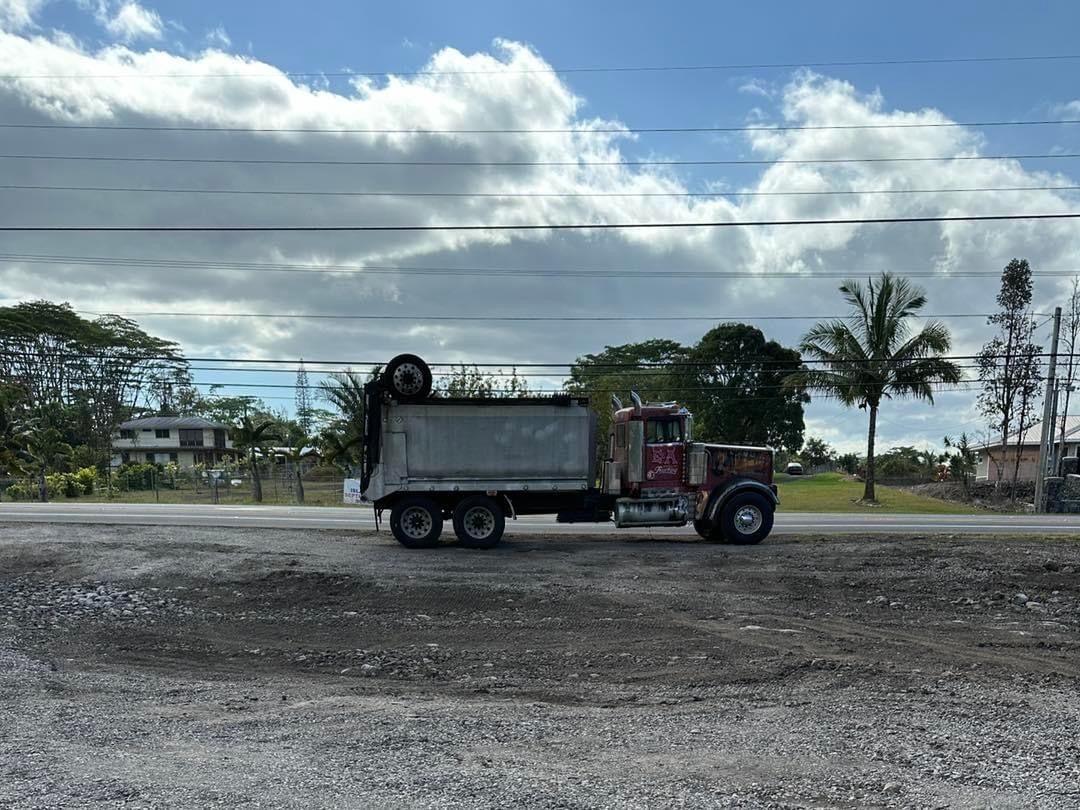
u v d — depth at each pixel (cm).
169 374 7756
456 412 1568
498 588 1153
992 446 5106
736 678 728
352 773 466
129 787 441
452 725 574
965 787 447
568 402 1594
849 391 3394
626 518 1603
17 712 610
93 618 1005
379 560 1372
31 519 1970
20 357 6838
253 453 4675
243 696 675
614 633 923
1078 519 2484
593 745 526
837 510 3005
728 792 439
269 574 1238
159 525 1811
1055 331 3266
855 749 514
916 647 844
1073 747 516
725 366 6194
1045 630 931
